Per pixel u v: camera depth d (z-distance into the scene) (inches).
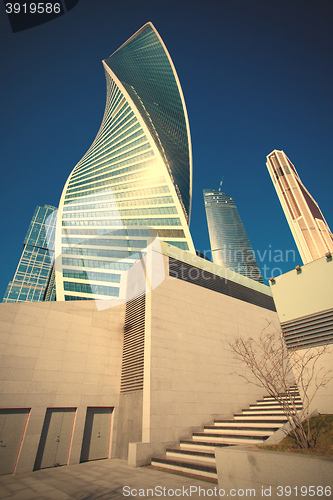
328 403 316.5
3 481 326.6
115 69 4320.9
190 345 543.2
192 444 411.8
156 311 525.0
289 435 283.9
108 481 307.7
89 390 490.9
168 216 2684.5
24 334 460.4
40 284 3565.5
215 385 536.4
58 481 317.1
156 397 441.7
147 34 4340.6
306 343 364.8
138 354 510.9
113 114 3715.6
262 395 609.6
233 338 637.9
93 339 540.4
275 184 6934.1
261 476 206.2
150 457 394.9
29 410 418.9
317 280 386.6
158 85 4097.0
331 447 232.4
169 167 3307.1
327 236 5856.3
